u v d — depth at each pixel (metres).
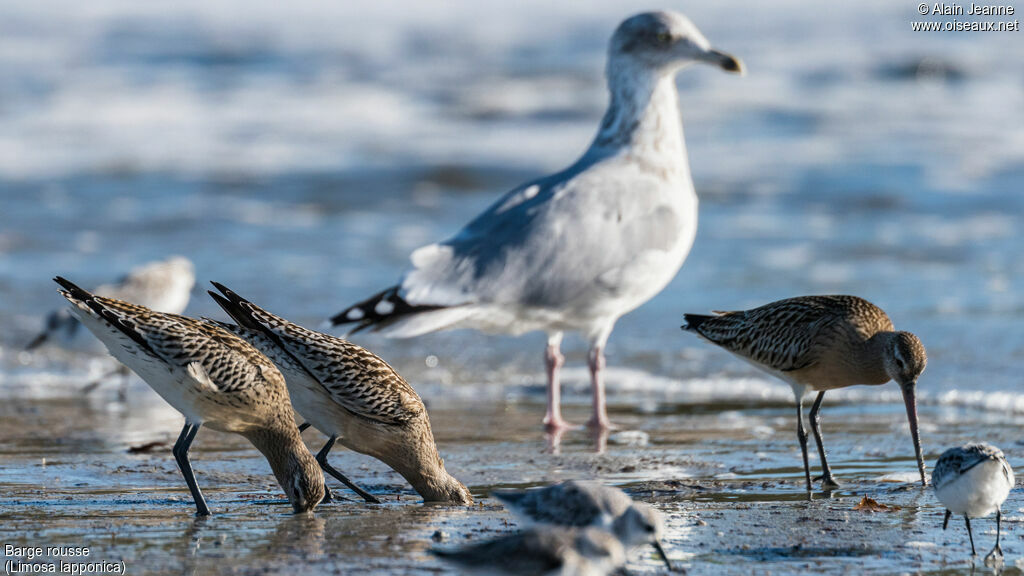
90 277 21.34
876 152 31.94
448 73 45.22
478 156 33.41
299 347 9.54
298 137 36.19
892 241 23.56
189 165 32.59
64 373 16.20
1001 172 29.48
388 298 13.37
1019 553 7.80
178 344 8.83
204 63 47.56
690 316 11.14
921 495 9.45
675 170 14.50
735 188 28.70
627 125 14.52
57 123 38.06
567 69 45.72
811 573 7.37
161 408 13.95
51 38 53.00
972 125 34.94
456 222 26.72
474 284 13.41
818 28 50.19
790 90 39.84
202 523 8.68
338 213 27.62
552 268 13.50
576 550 6.63
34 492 9.72
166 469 10.62
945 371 14.77
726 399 14.37
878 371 9.84
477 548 6.73
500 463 11.02
